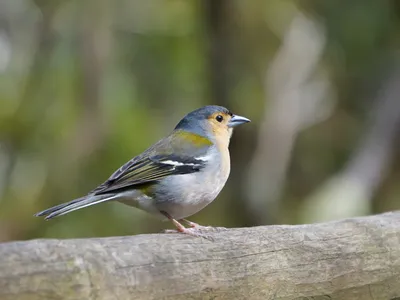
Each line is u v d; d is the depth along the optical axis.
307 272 5.38
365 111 14.42
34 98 13.68
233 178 14.01
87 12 13.75
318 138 14.70
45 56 13.88
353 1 14.10
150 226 13.36
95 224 13.08
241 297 5.08
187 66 14.38
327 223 5.75
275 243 5.31
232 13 13.81
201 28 14.31
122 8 14.22
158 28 14.40
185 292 4.77
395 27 13.98
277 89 14.38
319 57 14.56
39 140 13.46
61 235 12.95
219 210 14.03
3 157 13.39
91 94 13.55
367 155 13.64
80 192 13.24
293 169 14.81
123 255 4.54
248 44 14.14
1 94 13.69
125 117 13.59
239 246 5.14
